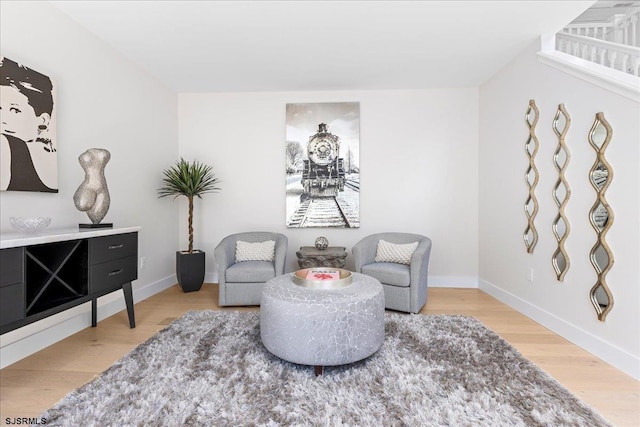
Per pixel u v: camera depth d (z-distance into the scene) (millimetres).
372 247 3666
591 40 2854
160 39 2936
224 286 3260
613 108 2123
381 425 1516
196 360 2119
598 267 2238
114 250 2406
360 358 2008
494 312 3170
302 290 2148
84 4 2404
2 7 2061
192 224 4172
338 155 4250
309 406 1649
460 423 1531
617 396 1772
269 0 2357
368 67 3537
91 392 1746
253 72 3676
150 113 3730
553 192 2705
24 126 2170
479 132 4102
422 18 2596
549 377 1932
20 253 1691
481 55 3252
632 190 1996
